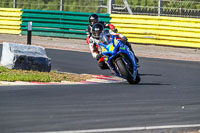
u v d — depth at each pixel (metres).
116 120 22.83
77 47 67.94
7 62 42.97
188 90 35.78
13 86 33.28
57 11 76.00
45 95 29.50
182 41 68.00
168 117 24.38
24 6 86.19
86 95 30.41
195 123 23.33
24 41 71.38
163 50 66.56
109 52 37.41
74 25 74.88
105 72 47.62
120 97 30.25
